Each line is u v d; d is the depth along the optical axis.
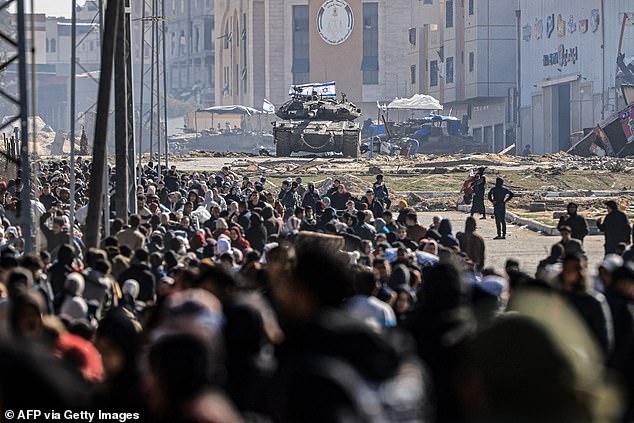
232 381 20.44
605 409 11.28
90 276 38.16
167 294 27.89
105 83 56.06
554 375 11.12
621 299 29.39
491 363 11.25
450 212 138.88
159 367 13.61
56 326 24.84
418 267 45.78
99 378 24.52
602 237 100.62
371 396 14.00
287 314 16.48
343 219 75.25
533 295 11.88
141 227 60.78
